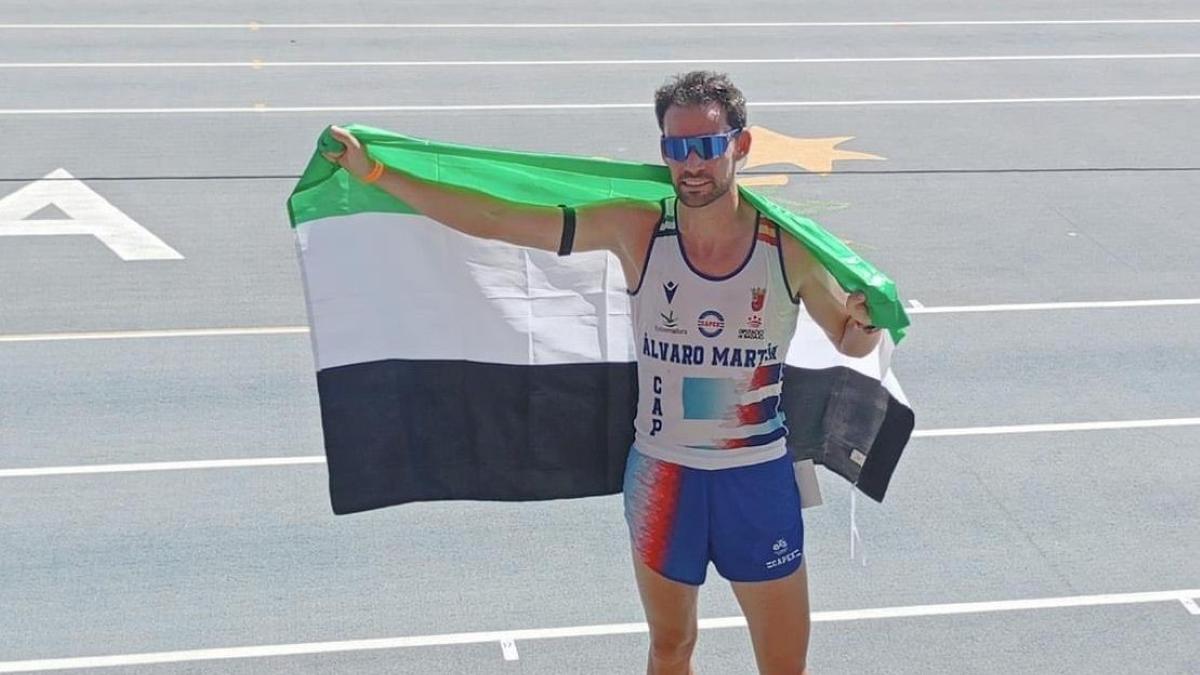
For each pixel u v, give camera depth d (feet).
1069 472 30.50
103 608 24.90
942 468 30.55
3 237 43.09
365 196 15.90
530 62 65.41
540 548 27.07
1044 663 23.63
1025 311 39.50
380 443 16.60
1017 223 46.50
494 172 15.29
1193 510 28.99
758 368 15.02
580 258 16.49
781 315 14.96
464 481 17.02
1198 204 48.62
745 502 15.25
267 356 35.70
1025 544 27.53
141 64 63.21
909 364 35.94
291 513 28.25
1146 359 36.45
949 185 50.08
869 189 49.47
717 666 23.32
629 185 15.51
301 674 23.11
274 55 65.41
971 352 36.73
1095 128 57.41
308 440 31.40
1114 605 25.45
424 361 16.51
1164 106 60.80
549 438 17.02
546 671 23.27
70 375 34.30
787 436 17.11
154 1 76.02
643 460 15.55
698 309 14.76
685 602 15.85
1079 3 82.07
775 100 60.29
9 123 54.13
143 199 46.68
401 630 24.36
